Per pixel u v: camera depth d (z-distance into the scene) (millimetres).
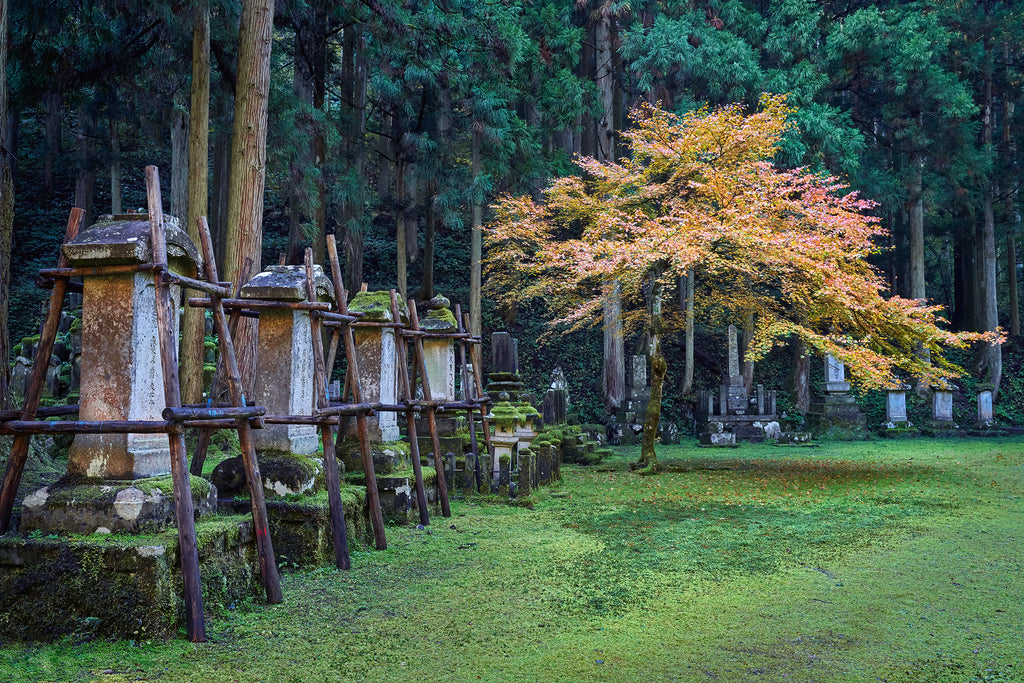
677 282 23906
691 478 12602
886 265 31250
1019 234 27766
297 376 6973
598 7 24266
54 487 4758
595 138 26375
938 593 5445
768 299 16906
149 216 4648
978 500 9961
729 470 13883
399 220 21188
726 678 3828
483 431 11070
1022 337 29844
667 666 3990
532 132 22797
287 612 4844
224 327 5031
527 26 22266
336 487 6086
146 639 4207
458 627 4613
